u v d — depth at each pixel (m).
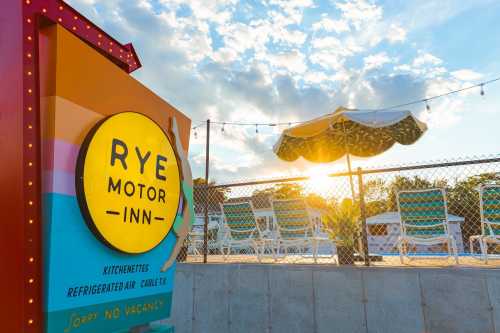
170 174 1.90
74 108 1.33
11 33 1.18
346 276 4.20
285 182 5.28
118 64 1.93
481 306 3.54
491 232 4.27
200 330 4.95
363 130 7.70
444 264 4.38
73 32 1.53
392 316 3.89
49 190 1.20
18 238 1.09
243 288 4.79
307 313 4.34
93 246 1.37
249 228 5.72
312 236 5.22
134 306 1.63
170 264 1.92
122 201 1.52
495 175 4.23
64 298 1.21
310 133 6.48
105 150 1.43
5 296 1.03
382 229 6.63
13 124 1.14
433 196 4.43
